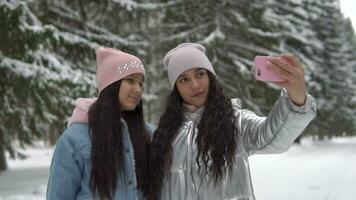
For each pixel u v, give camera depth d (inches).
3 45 358.3
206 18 741.9
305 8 1322.6
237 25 713.6
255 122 106.3
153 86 781.9
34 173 506.9
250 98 731.4
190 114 112.3
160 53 768.3
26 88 365.4
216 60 692.7
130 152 110.7
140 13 597.3
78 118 110.6
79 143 106.3
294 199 357.7
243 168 105.8
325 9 1480.1
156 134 113.1
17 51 366.6
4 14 328.5
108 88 110.1
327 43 1499.8
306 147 1146.7
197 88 110.7
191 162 107.4
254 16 726.5
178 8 739.4
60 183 103.9
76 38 478.6
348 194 378.9
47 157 857.5
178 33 766.5
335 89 1577.3
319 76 1362.0
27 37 345.7
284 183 440.1
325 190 399.5
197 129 108.5
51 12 505.0
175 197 107.3
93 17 570.3
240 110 112.7
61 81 391.5
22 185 407.8
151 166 112.3
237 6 722.8
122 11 554.9
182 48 115.6
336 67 1553.9
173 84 114.0
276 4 1080.8
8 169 543.5
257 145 105.9
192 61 110.5
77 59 493.7
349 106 1833.2
